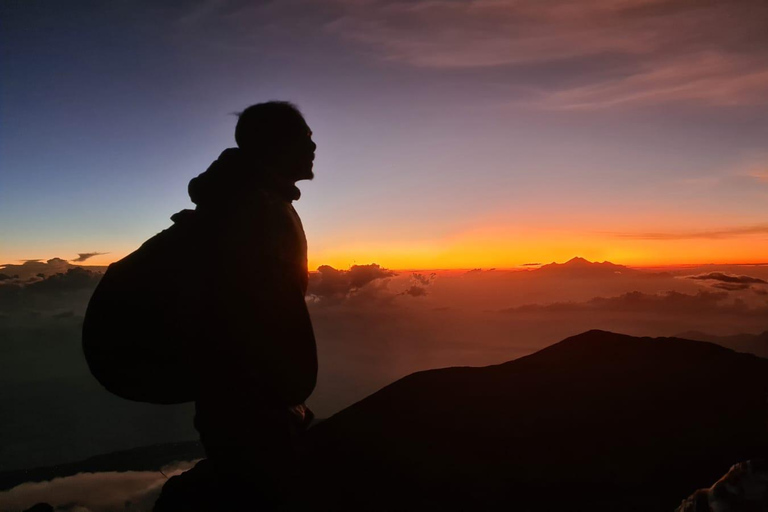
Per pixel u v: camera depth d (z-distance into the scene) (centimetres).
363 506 214
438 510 203
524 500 212
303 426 236
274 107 227
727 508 104
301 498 221
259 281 202
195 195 225
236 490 217
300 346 207
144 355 209
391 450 263
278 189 228
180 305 206
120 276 211
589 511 201
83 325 213
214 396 211
